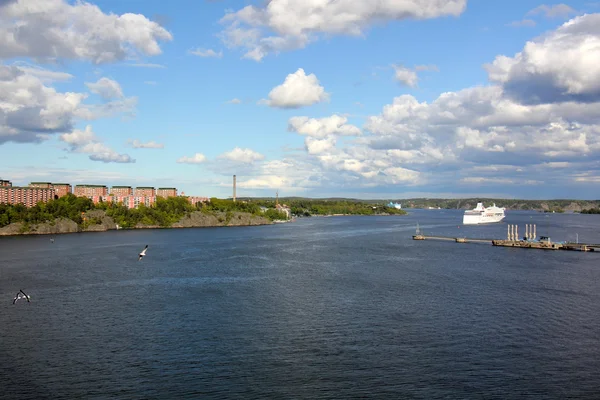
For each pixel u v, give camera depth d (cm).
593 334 8881
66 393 6581
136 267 16500
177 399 6431
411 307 10719
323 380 6962
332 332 8969
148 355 7850
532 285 13162
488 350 8081
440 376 7100
